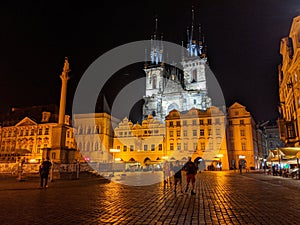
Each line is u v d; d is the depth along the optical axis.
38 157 86.19
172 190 19.84
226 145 77.00
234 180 30.64
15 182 25.11
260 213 10.53
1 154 88.56
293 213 10.51
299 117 41.25
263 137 110.25
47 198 14.87
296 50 38.50
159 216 10.01
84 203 13.09
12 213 10.43
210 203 13.19
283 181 28.42
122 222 9.01
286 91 51.81
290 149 32.38
